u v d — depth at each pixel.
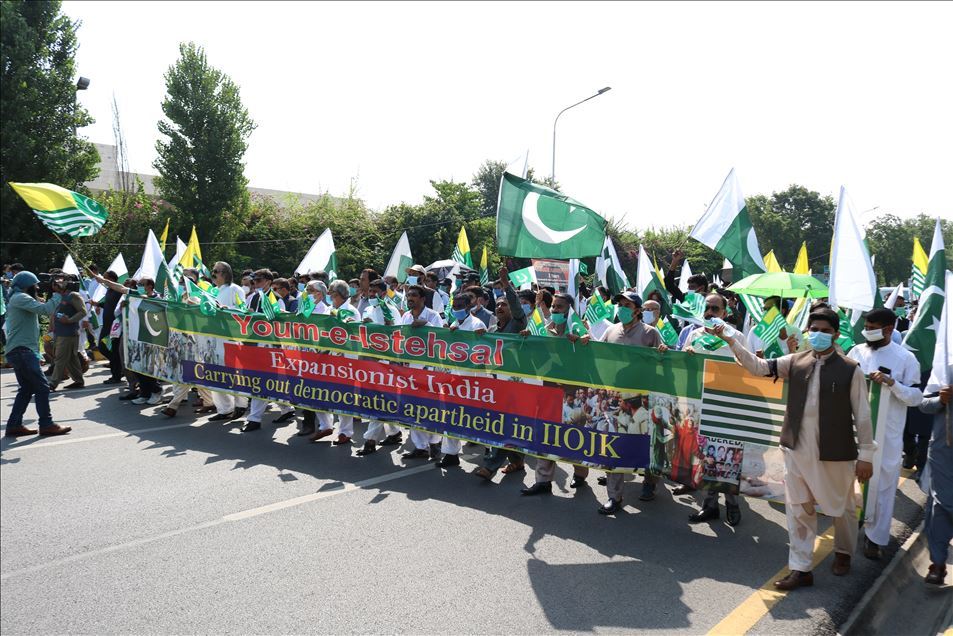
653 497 5.90
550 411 5.79
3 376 11.45
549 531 5.07
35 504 5.41
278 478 6.18
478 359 6.22
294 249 31.95
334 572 4.31
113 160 44.00
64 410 8.79
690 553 4.72
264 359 7.76
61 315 9.98
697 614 3.83
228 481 6.05
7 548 4.61
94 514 5.23
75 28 22.58
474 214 36.41
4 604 3.87
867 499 4.55
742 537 5.05
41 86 21.27
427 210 34.66
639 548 4.79
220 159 27.33
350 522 5.15
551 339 5.78
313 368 7.39
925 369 5.48
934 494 4.40
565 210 6.73
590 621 3.74
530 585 4.17
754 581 4.28
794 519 4.16
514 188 6.66
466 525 5.15
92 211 8.32
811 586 4.19
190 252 11.37
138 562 4.42
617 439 5.46
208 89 27.19
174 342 8.54
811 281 6.06
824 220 46.06
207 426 8.07
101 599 3.93
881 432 4.58
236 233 29.17
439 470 6.59
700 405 5.11
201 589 4.07
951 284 4.36
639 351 5.37
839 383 3.99
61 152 21.61
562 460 5.71
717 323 4.54
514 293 6.68
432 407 6.56
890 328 4.73
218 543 4.73
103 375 11.48
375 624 3.69
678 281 14.38
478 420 6.25
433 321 7.04
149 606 3.86
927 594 4.36
